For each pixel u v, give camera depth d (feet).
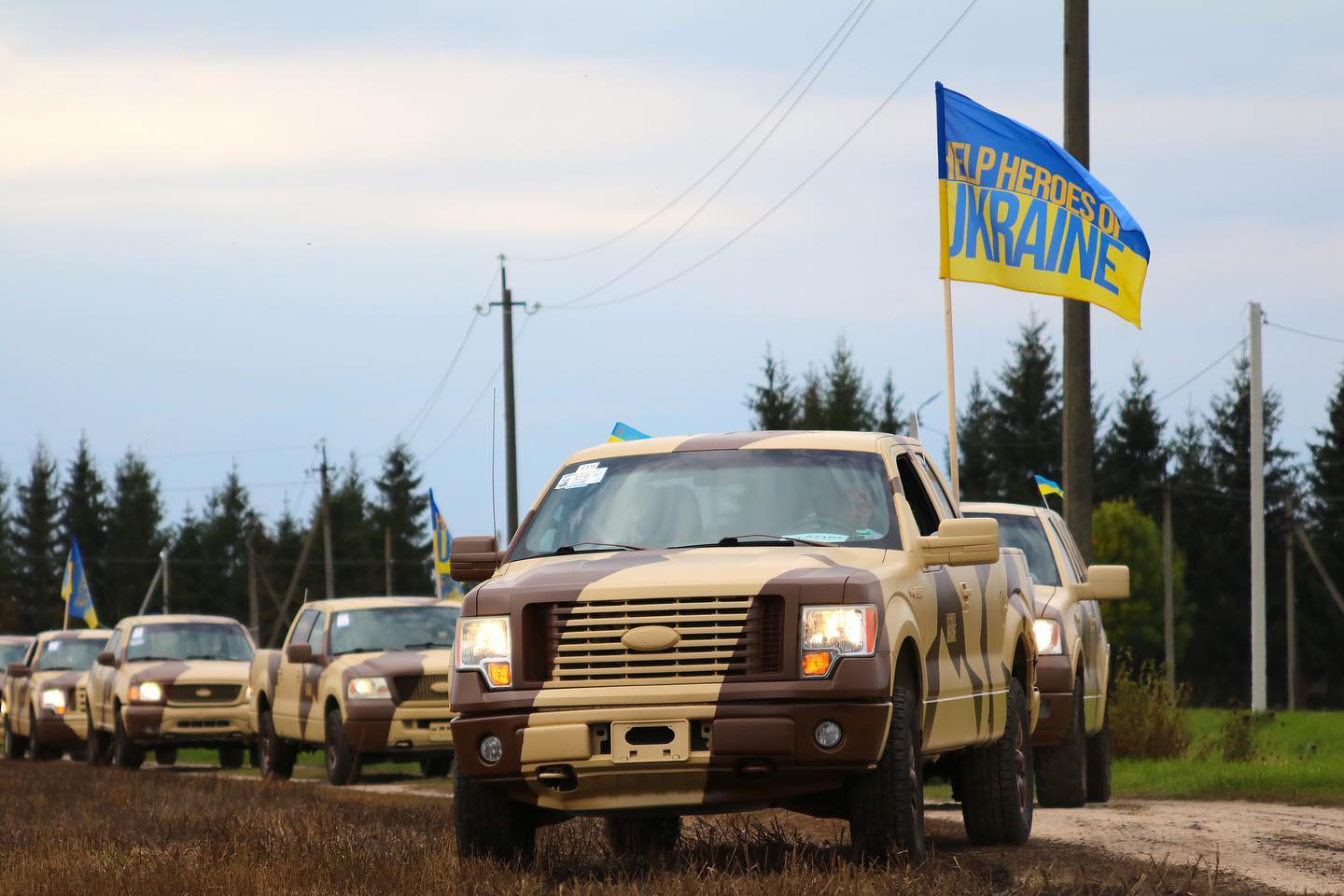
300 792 223.30
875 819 108.68
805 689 105.29
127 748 337.52
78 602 572.10
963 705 123.85
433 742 260.21
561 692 107.65
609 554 118.21
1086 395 247.09
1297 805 183.52
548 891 103.76
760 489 122.01
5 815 196.34
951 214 179.93
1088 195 185.98
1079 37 254.06
